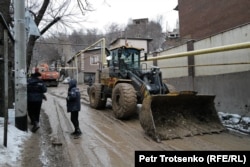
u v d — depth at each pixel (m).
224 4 21.83
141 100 9.57
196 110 8.20
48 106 12.62
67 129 8.14
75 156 5.71
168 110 7.84
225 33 10.07
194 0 25.22
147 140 7.01
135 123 9.04
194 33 25.23
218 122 7.99
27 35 7.66
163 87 9.13
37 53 33.47
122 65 10.80
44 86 7.67
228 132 7.72
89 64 36.62
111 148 6.32
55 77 27.16
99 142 6.82
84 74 36.59
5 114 5.02
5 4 7.77
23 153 5.12
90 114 10.80
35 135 6.79
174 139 7.06
